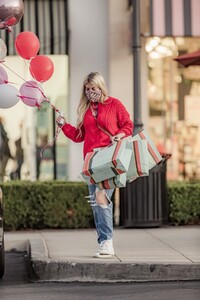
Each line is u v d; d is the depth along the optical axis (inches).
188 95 755.4
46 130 763.4
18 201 645.9
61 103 761.6
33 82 450.0
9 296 385.1
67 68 759.7
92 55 757.3
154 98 754.8
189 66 708.0
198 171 756.0
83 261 429.7
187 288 395.5
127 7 750.5
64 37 755.4
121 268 424.2
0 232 429.7
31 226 647.8
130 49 749.9
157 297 372.5
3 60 463.5
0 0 469.7
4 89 446.0
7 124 763.4
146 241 529.3
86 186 648.4
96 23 757.3
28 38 462.0
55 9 756.0
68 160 762.8
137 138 430.9
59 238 567.5
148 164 426.9
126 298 371.9
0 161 760.3
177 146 755.4
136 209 630.5
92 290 397.1
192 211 652.7
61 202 646.5
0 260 438.9
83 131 450.6
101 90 437.4
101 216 445.1
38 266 429.7
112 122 438.3
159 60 753.6
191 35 705.6
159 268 422.6
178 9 705.6
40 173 762.2
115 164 413.4
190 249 483.2
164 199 637.3
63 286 412.2
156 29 703.1
